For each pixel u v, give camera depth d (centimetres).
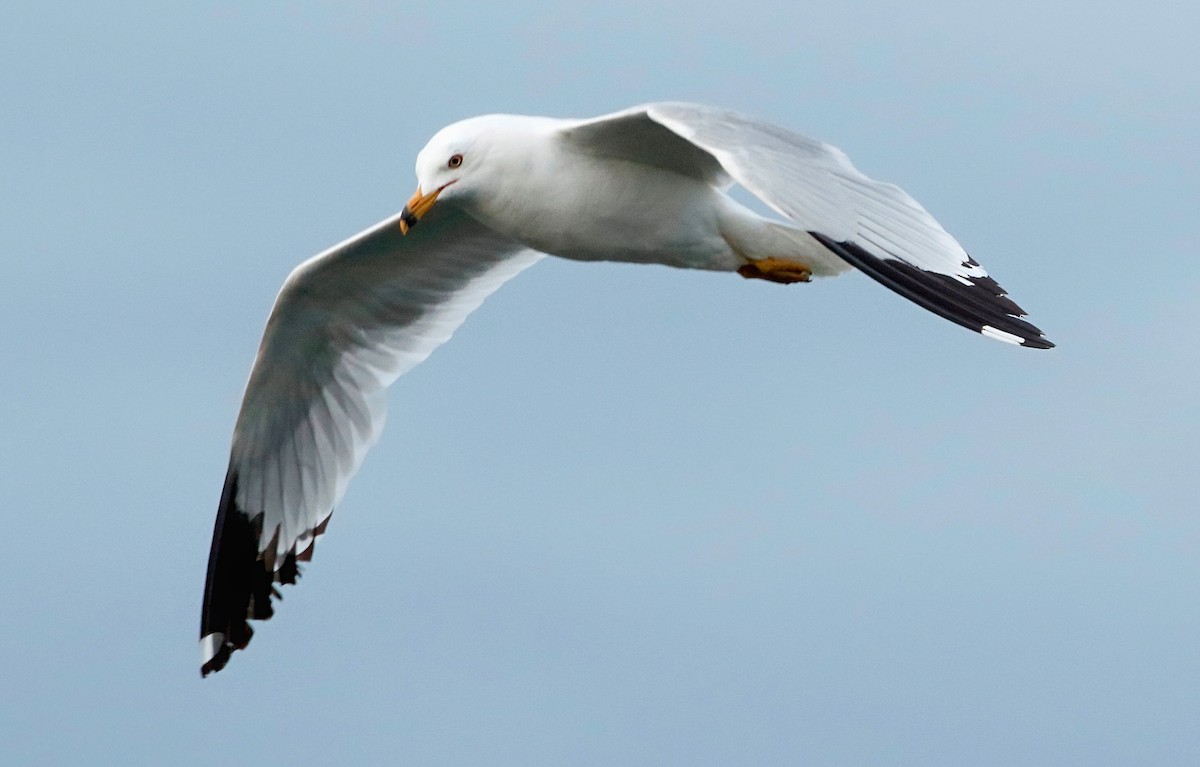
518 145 1373
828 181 1229
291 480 1578
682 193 1378
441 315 1570
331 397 1566
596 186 1370
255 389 1544
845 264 1398
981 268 1222
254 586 1590
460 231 1516
